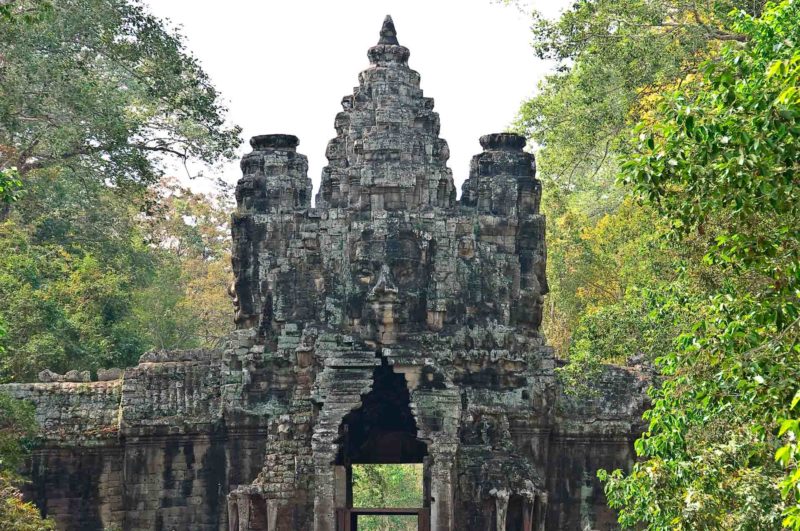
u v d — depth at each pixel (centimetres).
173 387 3984
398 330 3822
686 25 4169
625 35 4262
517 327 3956
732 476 2344
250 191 4025
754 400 2042
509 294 3947
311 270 3919
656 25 4362
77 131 4569
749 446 2394
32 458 3897
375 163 3909
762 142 1939
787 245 2092
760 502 2248
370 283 3838
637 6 4281
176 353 4084
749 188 2000
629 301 3966
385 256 3838
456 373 3853
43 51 4478
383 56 4031
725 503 2306
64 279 5728
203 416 3906
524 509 3628
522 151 4088
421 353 3725
